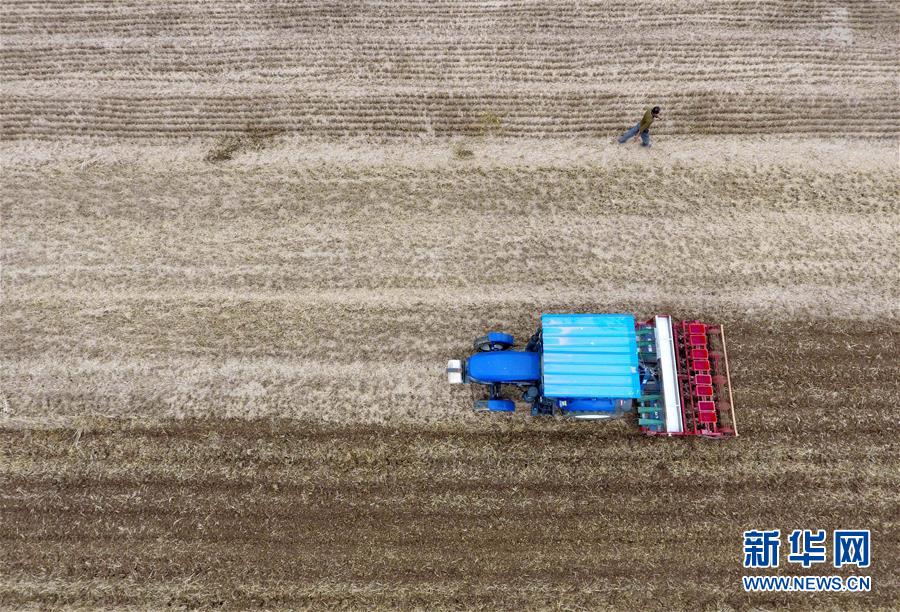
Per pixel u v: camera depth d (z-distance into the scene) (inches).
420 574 332.2
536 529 338.0
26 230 398.3
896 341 363.9
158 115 432.5
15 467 350.6
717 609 322.3
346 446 351.3
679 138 416.5
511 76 439.8
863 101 422.3
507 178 407.5
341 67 446.9
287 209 402.9
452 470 347.3
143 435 355.9
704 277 379.2
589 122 423.2
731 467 344.5
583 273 382.0
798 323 368.5
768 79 431.8
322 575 332.8
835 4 454.3
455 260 386.9
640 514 339.0
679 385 326.6
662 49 443.8
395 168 413.4
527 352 319.6
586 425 351.9
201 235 396.8
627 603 324.5
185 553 337.7
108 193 408.8
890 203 394.9
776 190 399.2
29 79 446.3
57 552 338.0
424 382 360.5
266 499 344.8
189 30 460.8
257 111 433.1
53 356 370.9
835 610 320.5
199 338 373.1
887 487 337.4
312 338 371.2
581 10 458.6
